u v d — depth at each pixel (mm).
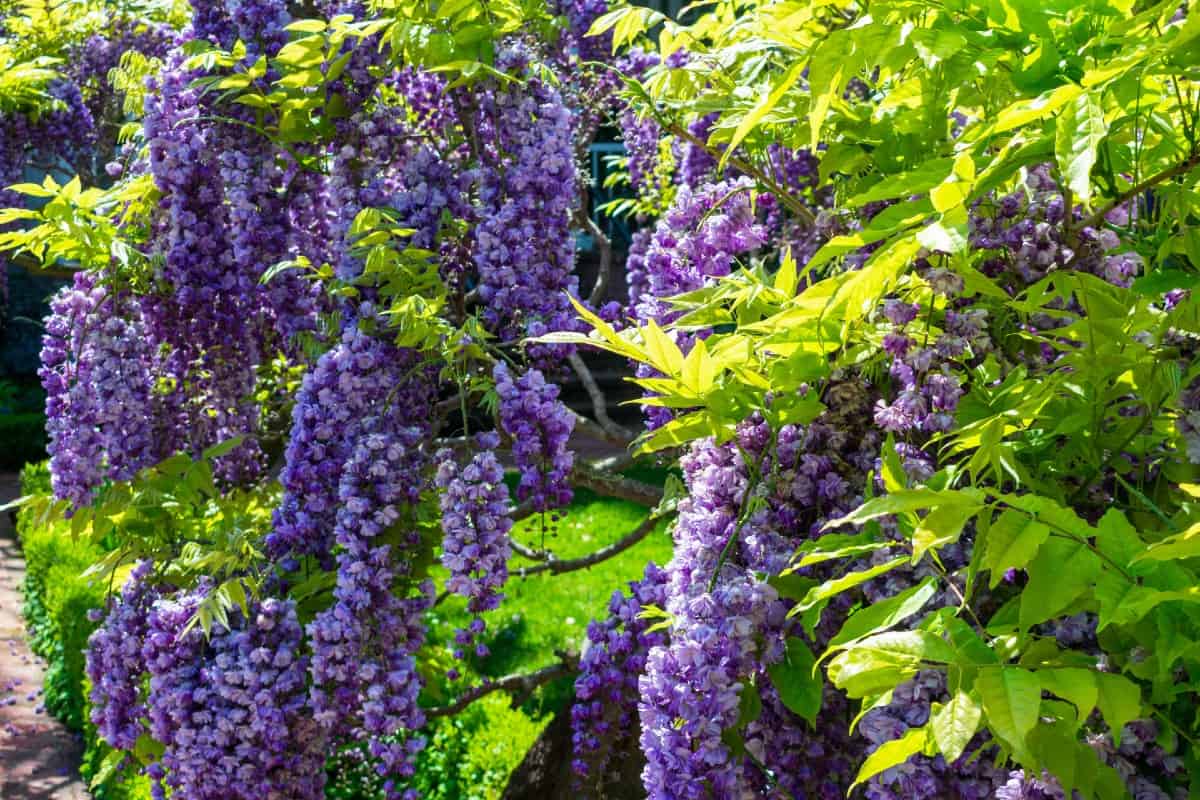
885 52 1468
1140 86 1438
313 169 3328
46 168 6625
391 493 2742
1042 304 1769
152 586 3188
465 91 3152
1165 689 1392
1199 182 1614
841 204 2410
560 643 7016
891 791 1536
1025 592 1274
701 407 2018
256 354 3707
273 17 3318
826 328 1743
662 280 2895
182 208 3332
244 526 3098
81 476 3336
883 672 1295
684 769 1817
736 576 1884
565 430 2734
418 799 2760
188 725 2758
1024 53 1558
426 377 3068
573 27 4371
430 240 3055
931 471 1659
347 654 2697
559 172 3051
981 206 1716
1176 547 1188
